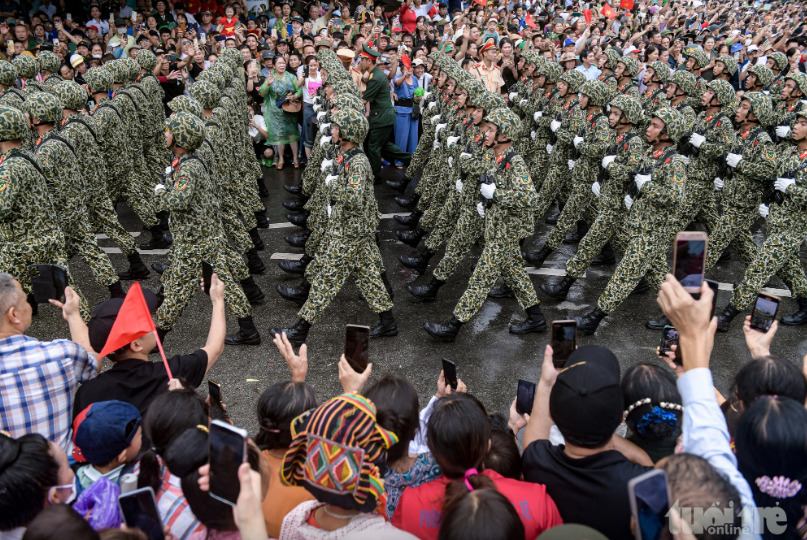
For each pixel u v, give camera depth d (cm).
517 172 456
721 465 176
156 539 164
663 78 779
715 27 1566
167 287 450
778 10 2111
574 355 229
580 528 163
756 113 553
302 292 563
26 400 254
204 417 222
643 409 228
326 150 624
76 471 220
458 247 564
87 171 564
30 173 421
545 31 1475
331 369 469
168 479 200
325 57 757
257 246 689
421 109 991
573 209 636
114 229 591
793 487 190
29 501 182
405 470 230
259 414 231
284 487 217
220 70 735
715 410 181
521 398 273
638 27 1627
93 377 281
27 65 675
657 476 145
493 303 586
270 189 898
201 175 437
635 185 498
